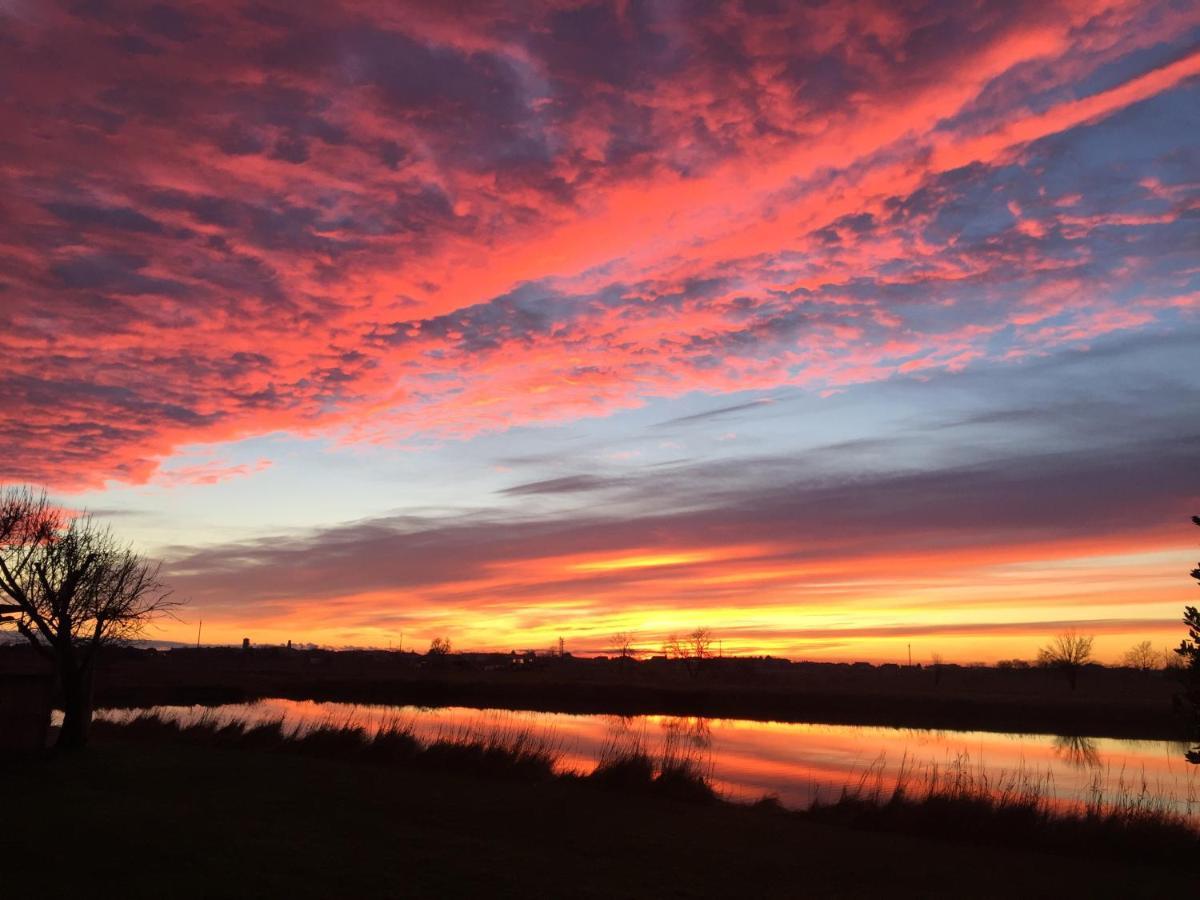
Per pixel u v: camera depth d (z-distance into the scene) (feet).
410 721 152.97
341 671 348.18
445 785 57.47
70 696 73.31
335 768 64.34
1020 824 46.37
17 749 68.59
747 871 36.58
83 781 54.13
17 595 69.87
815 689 259.80
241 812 44.37
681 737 141.28
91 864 32.81
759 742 139.64
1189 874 39.37
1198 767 108.88
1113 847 43.50
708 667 375.66
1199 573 31.17
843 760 112.27
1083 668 378.94
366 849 36.63
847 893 33.63
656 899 31.30
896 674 403.34
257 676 297.53
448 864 34.65
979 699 219.41
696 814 50.88
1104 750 135.54
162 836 37.81
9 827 39.09
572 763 87.92
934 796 50.31
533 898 30.42
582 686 255.50
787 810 58.70
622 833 43.45
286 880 31.24
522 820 45.65
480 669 392.47
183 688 235.61
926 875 37.27
